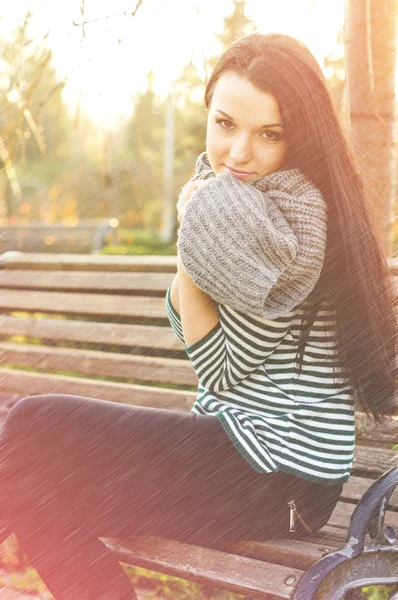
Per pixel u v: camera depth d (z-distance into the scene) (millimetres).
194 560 1488
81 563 1478
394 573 1505
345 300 1498
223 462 1475
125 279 3178
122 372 2975
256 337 1464
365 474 2072
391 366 1579
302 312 1506
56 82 2855
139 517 1490
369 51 2219
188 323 1533
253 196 1418
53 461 1460
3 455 1469
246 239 1385
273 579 1425
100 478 1469
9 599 2170
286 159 1503
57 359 3211
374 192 2229
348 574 1435
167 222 11094
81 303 3287
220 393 1585
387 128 2297
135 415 1493
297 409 1519
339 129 1488
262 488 1486
